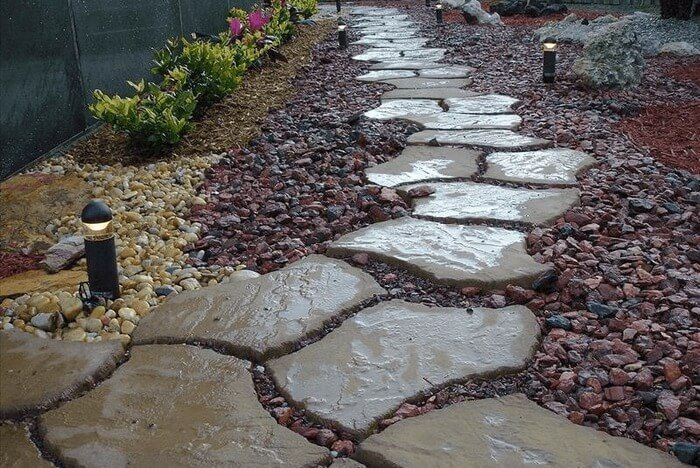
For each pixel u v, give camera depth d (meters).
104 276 3.42
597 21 13.47
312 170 5.41
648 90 8.27
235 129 6.49
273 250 4.12
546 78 8.55
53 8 5.77
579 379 2.82
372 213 4.48
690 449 2.34
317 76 9.71
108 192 4.93
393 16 20.34
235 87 7.27
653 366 2.88
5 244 4.21
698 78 9.14
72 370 2.88
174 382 2.83
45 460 2.42
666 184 5.03
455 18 18.78
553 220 4.36
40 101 5.54
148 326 3.27
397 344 3.06
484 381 2.82
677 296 3.42
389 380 2.80
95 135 6.31
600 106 7.36
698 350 2.95
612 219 4.39
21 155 5.27
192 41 9.87
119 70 7.21
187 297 3.52
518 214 4.42
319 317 3.27
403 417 2.59
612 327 3.20
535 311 3.38
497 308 3.37
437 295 3.52
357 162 5.49
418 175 5.25
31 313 3.36
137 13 7.74
